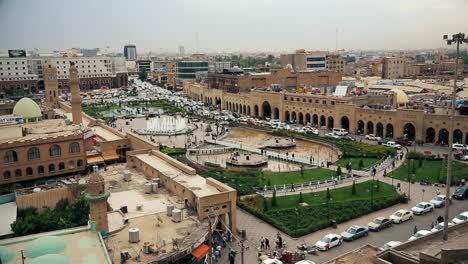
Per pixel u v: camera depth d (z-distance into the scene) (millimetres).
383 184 83438
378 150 108625
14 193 70625
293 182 86250
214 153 118125
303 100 165625
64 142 88500
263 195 77875
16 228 55812
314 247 57469
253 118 180750
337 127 148000
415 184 84812
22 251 42875
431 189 81688
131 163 87375
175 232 53906
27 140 83688
